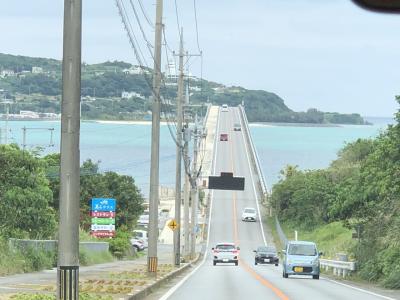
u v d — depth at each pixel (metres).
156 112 38.50
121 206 87.56
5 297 22.58
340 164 117.19
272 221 128.62
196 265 71.94
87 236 69.62
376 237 45.16
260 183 151.75
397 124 42.31
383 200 45.19
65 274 17.20
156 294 30.83
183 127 71.56
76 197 17.22
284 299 28.45
